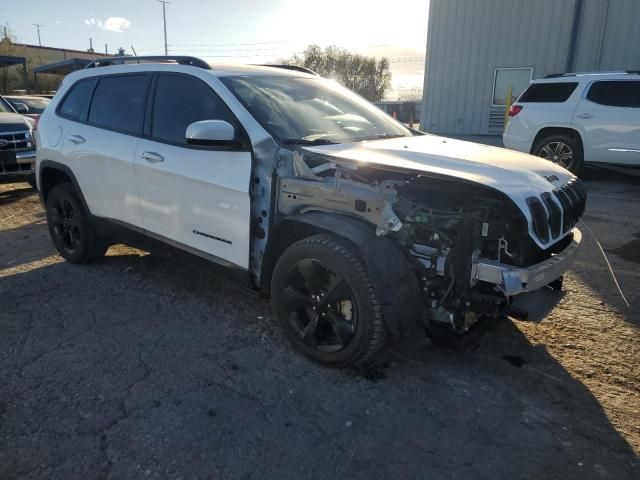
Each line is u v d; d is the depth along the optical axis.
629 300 4.32
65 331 3.74
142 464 2.44
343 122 4.01
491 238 2.91
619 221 6.85
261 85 3.95
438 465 2.46
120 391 3.00
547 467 2.46
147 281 4.70
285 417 2.79
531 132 10.05
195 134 3.29
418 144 3.73
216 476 2.37
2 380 3.11
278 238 3.47
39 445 2.56
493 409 2.89
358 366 3.28
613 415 2.85
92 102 4.72
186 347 3.52
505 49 16.39
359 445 2.59
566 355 3.47
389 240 3.04
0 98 9.48
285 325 3.40
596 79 9.30
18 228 6.62
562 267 3.10
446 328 3.04
